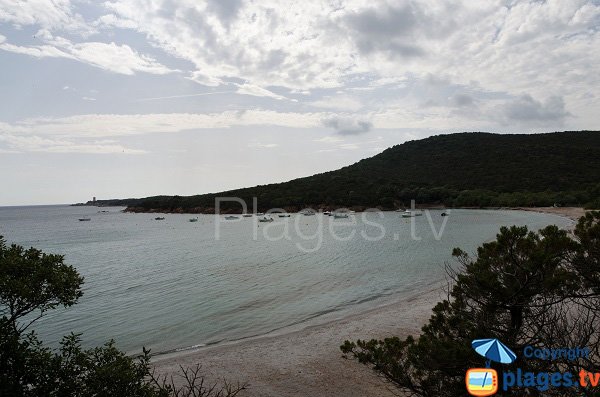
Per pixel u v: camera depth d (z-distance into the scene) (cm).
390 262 3425
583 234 647
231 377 1175
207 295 2416
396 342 758
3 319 555
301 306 2066
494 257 662
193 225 10438
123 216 16512
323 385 1080
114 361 616
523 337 633
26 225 12156
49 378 556
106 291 2644
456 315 720
